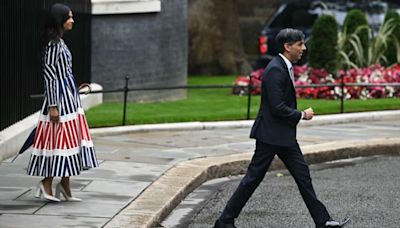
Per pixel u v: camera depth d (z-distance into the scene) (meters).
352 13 48.19
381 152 32.41
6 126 28.59
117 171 25.97
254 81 45.44
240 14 70.88
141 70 42.84
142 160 27.81
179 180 25.03
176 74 45.12
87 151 21.91
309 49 45.94
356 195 25.36
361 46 47.03
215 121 35.84
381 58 47.75
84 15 38.94
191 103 42.06
